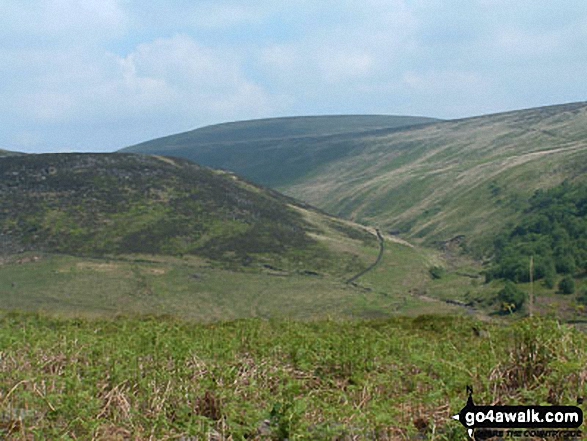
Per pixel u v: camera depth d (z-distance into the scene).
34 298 76.94
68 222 108.62
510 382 8.25
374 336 12.40
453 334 14.90
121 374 8.48
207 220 119.75
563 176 164.88
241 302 84.06
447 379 8.29
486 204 171.12
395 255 121.31
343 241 126.69
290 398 7.25
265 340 11.46
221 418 7.19
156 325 13.72
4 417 7.33
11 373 8.74
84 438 6.70
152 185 130.50
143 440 6.84
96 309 73.75
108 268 92.25
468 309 78.06
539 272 89.00
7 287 81.75
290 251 113.19
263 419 7.02
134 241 104.81
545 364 8.07
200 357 9.68
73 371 8.69
